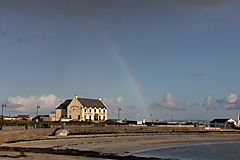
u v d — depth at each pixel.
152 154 46.59
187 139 75.94
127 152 47.25
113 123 113.12
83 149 48.12
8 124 79.75
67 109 130.00
